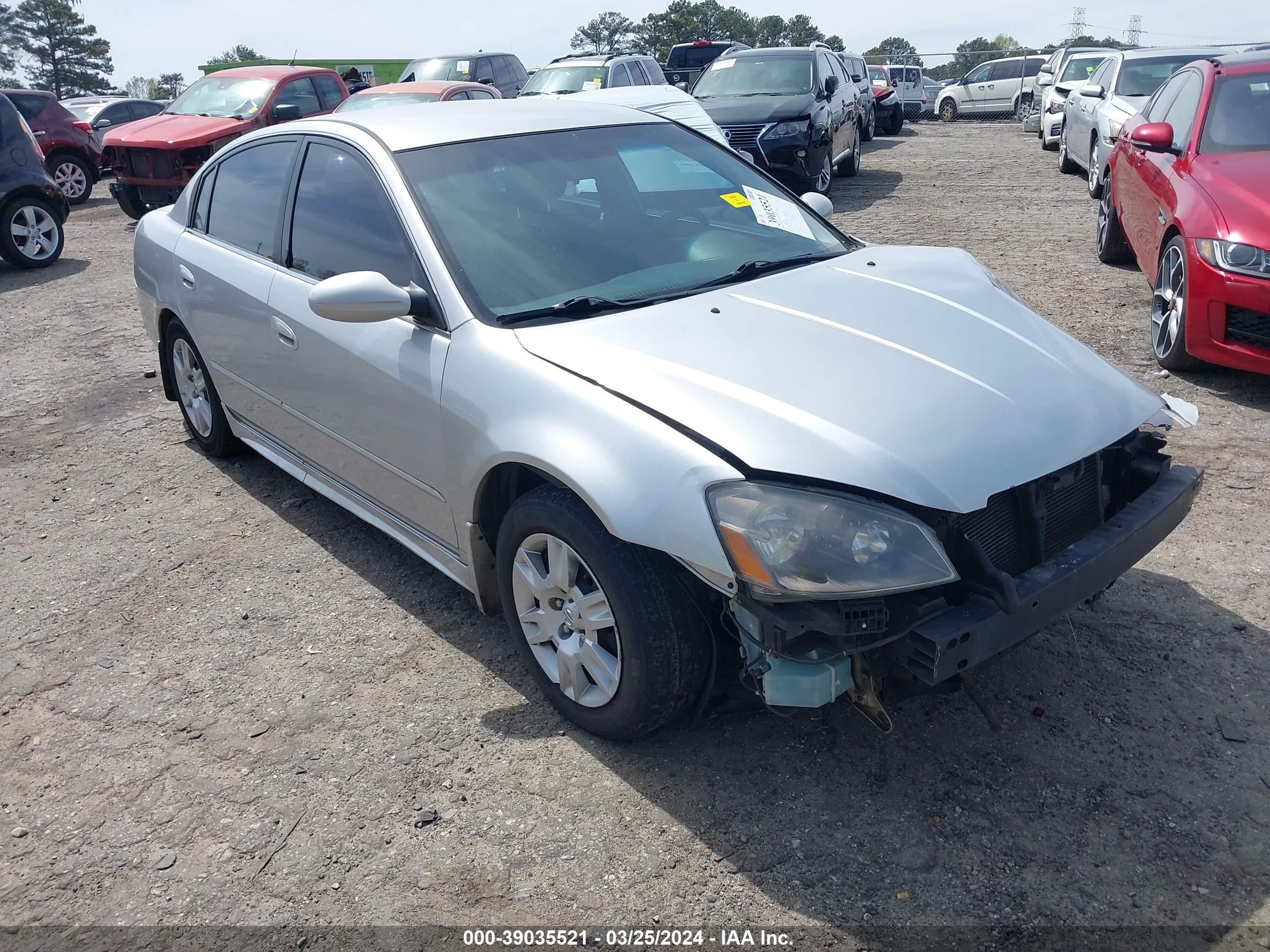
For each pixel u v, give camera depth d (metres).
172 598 3.88
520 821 2.66
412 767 2.89
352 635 3.57
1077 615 3.43
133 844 2.65
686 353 2.75
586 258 3.32
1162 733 2.86
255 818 2.72
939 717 2.97
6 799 2.84
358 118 3.90
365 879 2.50
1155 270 6.03
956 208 11.12
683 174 3.85
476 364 2.95
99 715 3.19
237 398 4.53
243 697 3.25
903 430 2.46
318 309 2.99
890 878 2.42
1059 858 2.46
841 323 2.95
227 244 4.38
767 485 2.37
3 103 10.36
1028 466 2.49
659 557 2.60
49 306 8.87
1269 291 4.88
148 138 11.80
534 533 2.87
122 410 6.06
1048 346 2.97
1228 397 5.26
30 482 5.06
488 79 17.55
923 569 2.30
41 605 3.88
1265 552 3.77
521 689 3.22
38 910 2.46
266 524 4.47
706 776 2.79
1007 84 25.47
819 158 11.73
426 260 3.19
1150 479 2.91
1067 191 12.01
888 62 28.77
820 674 2.38
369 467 3.61
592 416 2.62
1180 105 6.88
